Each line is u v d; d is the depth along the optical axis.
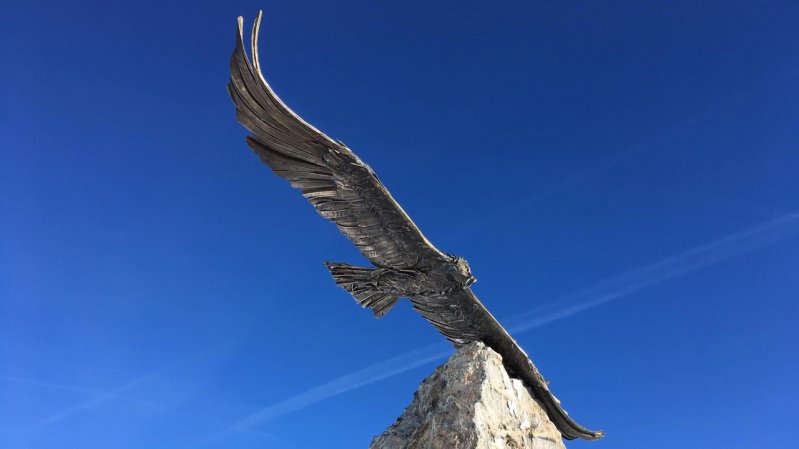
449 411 13.39
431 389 14.29
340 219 13.90
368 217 13.73
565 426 15.85
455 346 15.41
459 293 14.41
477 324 14.76
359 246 14.16
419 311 15.07
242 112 13.07
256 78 12.37
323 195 13.76
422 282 14.30
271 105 12.69
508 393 13.98
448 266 14.09
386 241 13.95
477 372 13.81
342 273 14.73
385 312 15.16
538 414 14.52
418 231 13.78
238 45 12.16
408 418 14.48
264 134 13.29
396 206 13.50
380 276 14.43
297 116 12.77
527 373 15.08
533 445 13.70
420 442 13.48
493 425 13.17
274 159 13.63
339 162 13.17
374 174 13.27
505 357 14.98
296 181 13.79
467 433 12.87
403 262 14.16
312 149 13.23
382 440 14.34
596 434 16.12
